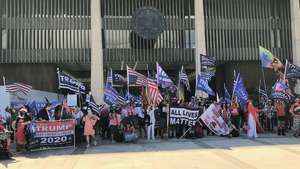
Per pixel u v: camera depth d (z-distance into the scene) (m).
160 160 13.38
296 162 12.38
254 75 38.34
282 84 22.70
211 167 11.80
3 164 13.33
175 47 38.06
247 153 14.44
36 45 36.69
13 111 18.88
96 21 37.09
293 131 20.81
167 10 38.31
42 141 16.75
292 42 39.09
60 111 18.47
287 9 39.47
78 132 18.50
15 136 17.09
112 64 38.34
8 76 36.38
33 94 24.27
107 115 20.66
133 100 22.47
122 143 18.83
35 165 13.05
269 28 39.09
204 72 26.45
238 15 38.84
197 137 20.25
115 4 37.81
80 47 37.09
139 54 37.62
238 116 20.80
